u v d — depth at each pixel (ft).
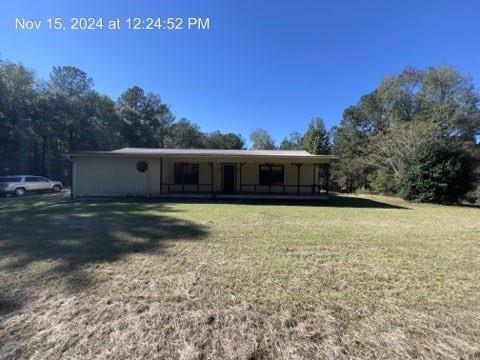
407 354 7.14
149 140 137.39
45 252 15.10
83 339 7.57
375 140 80.12
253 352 7.21
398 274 12.59
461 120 84.07
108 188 47.32
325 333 8.00
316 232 21.12
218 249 16.11
